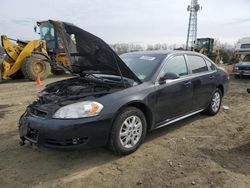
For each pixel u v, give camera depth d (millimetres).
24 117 4375
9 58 14672
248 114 6910
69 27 4352
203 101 6125
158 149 4660
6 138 5223
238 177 3762
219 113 6910
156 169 3984
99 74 5266
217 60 30281
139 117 4496
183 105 5449
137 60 5434
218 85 6562
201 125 5941
